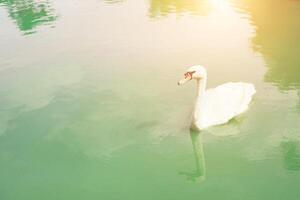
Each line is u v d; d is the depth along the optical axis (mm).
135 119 10703
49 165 9250
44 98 11984
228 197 8086
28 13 20062
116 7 19953
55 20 18547
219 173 8773
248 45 14719
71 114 11109
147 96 11727
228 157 9242
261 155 9250
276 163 8977
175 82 12398
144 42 15398
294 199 7941
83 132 10336
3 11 20797
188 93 11789
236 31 16062
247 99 10867
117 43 15445
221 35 15742
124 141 9930
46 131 10477
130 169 9031
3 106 11641
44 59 14508
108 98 11750
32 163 9352
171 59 13859
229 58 13750
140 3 20453
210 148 9570
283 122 10273
